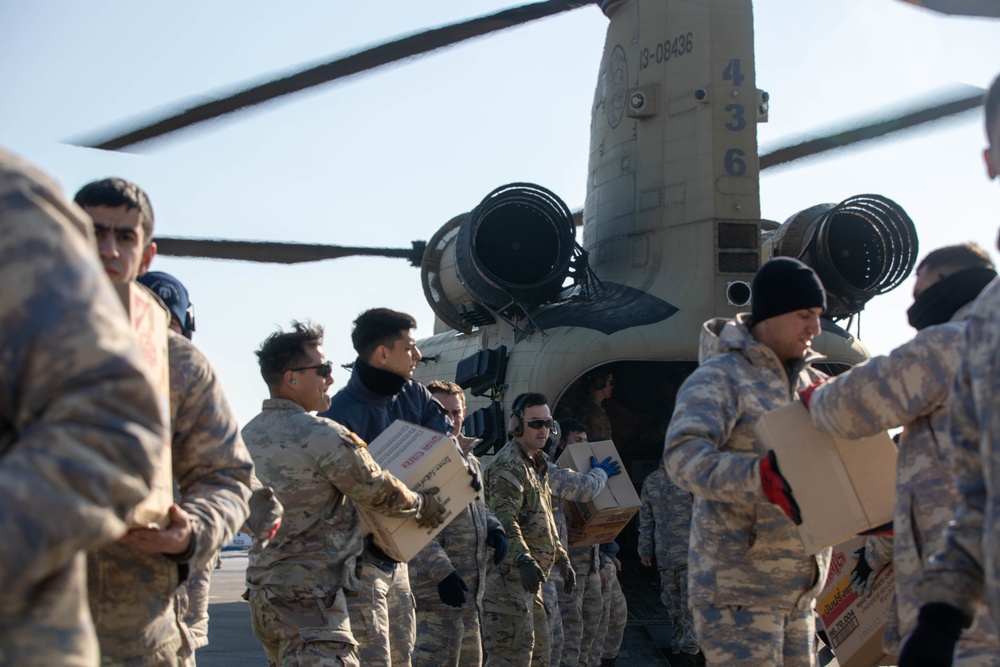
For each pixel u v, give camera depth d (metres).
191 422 2.66
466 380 10.52
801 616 3.64
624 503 6.86
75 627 1.51
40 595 1.48
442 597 5.18
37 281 1.49
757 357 3.65
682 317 10.06
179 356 2.68
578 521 6.93
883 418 3.04
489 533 5.76
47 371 1.49
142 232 2.69
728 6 10.99
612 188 11.59
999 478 1.91
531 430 6.09
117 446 1.50
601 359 9.55
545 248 10.44
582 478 6.63
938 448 3.04
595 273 11.45
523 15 10.95
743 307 10.24
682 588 7.95
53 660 1.47
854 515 3.23
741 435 3.57
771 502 3.29
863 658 4.29
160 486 2.24
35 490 1.42
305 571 4.04
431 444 4.44
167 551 2.32
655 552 8.13
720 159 10.63
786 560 3.48
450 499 4.38
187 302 4.02
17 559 1.38
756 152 10.74
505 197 10.16
